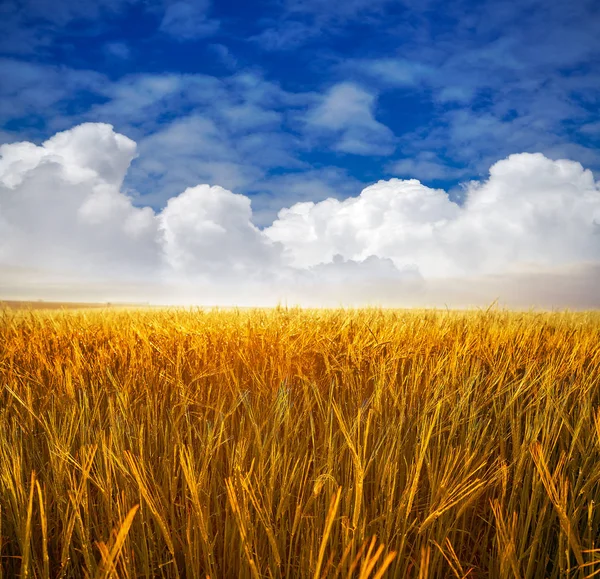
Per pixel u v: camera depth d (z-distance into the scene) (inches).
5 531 75.0
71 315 219.5
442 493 71.4
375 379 118.7
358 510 61.6
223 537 76.5
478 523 84.9
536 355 159.3
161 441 97.1
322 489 76.4
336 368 131.3
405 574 68.8
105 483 75.2
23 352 152.1
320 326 180.2
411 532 76.3
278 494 79.3
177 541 73.0
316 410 114.7
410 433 96.0
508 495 86.7
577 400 116.6
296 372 137.1
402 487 81.7
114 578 54.7
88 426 89.5
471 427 94.2
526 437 87.0
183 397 103.3
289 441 89.7
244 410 104.3
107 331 189.3
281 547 70.9
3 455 79.3
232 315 211.3
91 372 133.5
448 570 70.9
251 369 135.8
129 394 111.1
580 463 90.0
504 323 223.0
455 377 122.8
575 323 234.7
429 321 211.9
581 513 79.7
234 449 81.3
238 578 66.7
